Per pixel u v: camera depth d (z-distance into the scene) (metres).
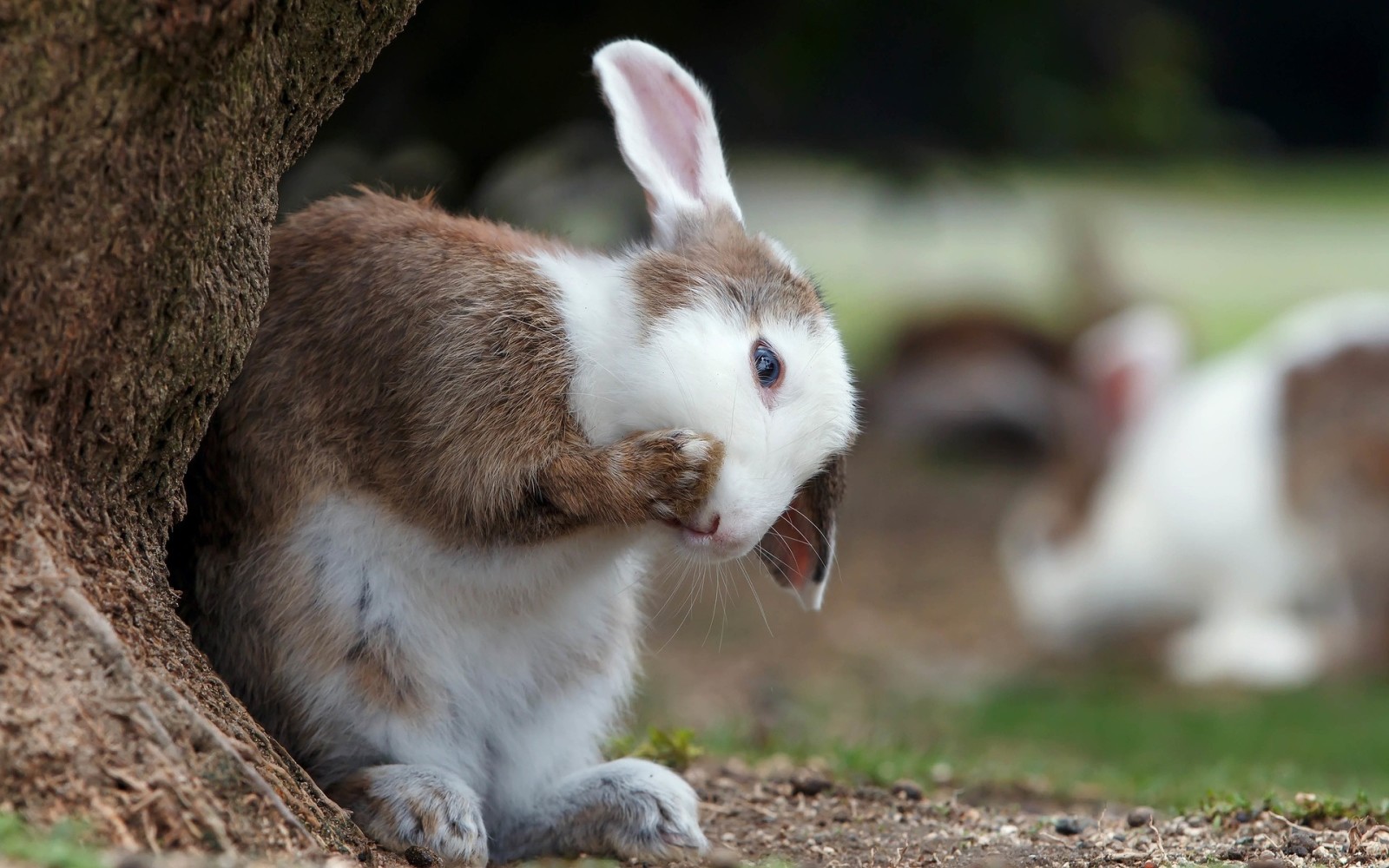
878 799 11.09
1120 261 39.75
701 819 10.39
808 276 9.70
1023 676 22.69
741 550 8.53
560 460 8.52
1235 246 51.62
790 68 27.12
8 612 6.91
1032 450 36.47
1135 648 23.84
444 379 8.57
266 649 8.59
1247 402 22.56
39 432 7.34
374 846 8.29
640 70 9.79
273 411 8.63
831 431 8.87
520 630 9.14
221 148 7.56
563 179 27.56
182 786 6.95
